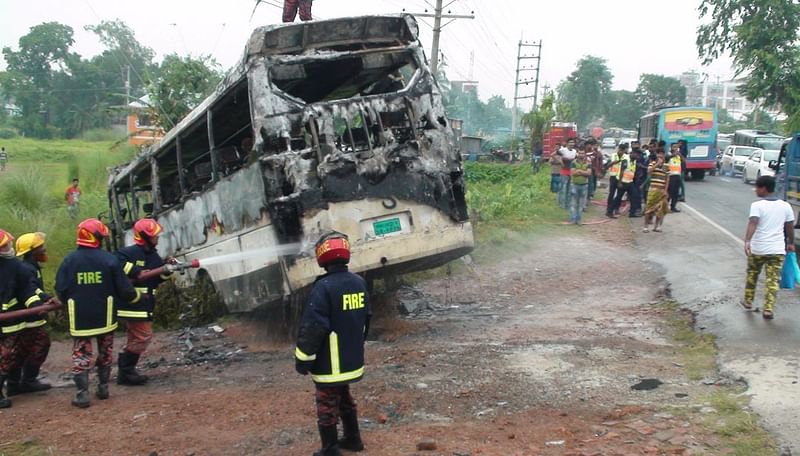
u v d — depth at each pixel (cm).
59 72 7669
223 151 928
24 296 711
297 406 638
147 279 750
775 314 849
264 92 808
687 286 1070
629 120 10569
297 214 805
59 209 1902
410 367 738
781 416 540
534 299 1101
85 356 683
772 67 3700
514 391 645
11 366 709
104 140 5369
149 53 5603
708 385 639
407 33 902
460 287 1200
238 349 909
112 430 596
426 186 862
